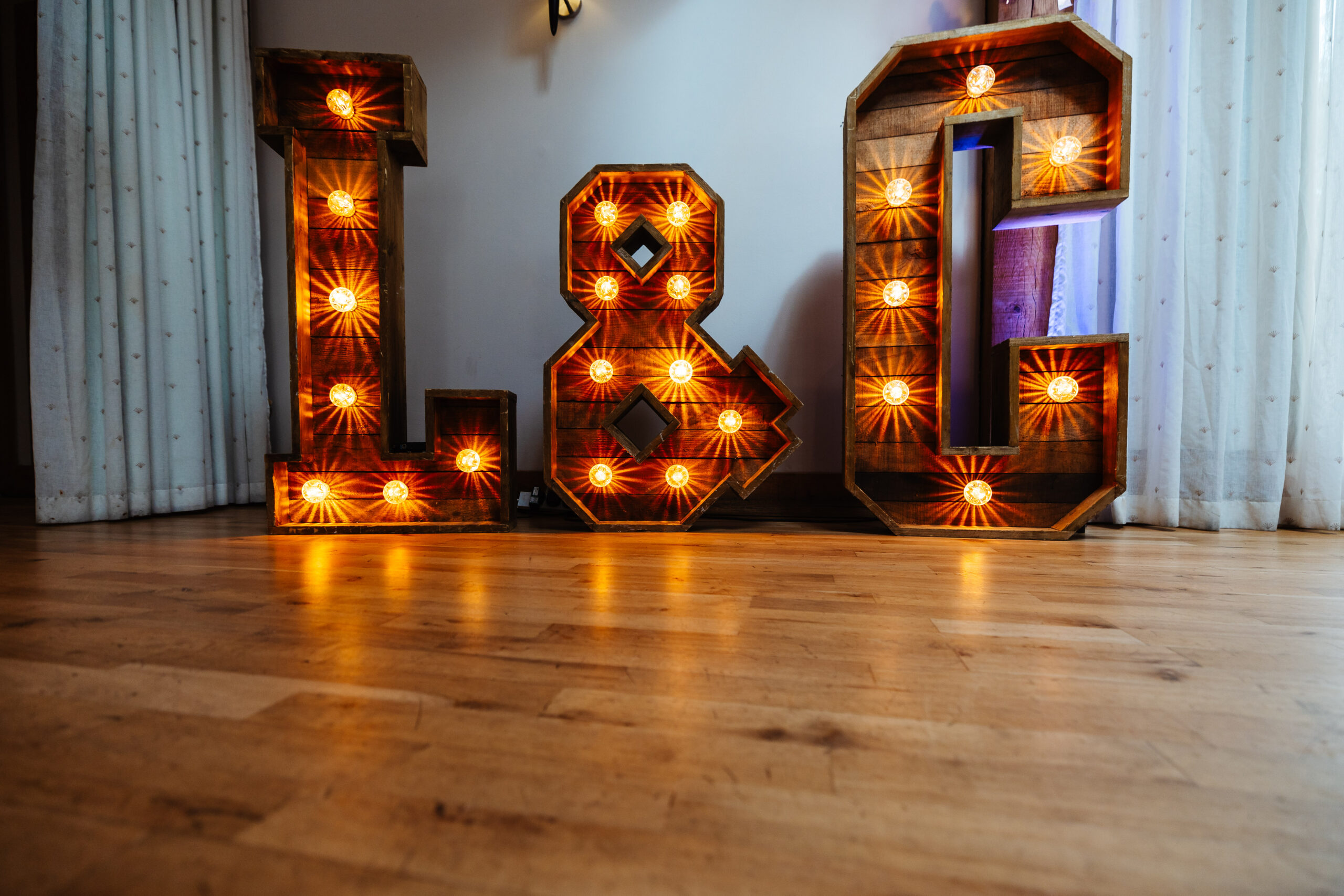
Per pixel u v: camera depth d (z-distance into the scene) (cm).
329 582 111
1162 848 39
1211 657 74
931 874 36
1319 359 174
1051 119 166
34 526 181
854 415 176
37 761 48
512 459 182
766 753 50
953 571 123
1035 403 170
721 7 223
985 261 207
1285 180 171
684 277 180
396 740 52
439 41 235
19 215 243
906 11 216
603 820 41
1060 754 51
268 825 40
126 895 34
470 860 37
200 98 218
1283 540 162
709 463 182
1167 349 179
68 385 183
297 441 172
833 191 222
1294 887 35
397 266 185
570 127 230
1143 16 183
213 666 69
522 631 83
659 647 76
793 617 90
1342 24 169
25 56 238
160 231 206
